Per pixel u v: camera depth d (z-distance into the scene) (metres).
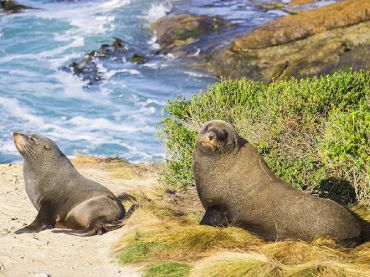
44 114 33.97
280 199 13.36
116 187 19.52
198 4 54.91
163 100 36.31
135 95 36.84
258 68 39.62
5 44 46.34
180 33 46.28
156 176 21.52
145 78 39.81
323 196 16.17
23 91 37.28
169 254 12.92
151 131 31.78
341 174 16.09
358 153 15.34
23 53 44.53
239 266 11.77
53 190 14.97
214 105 19.03
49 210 14.90
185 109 19.34
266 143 16.94
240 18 49.19
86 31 49.09
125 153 29.22
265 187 13.54
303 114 17.91
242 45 41.38
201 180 14.02
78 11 55.00
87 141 30.62
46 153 15.07
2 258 12.49
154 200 17.52
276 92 19.09
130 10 54.47
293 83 19.86
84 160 24.45
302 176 16.31
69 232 14.32
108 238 14.04
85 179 15.40
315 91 18.48
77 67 41.47
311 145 17.06
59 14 54.03
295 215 13.14
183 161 18.06
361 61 37.09
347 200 16.06
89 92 37.34
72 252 13.16
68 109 34.69
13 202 16.78
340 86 18.58
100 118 33.53
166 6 55.00
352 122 15.87
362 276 11.41
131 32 48.78
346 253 12.52
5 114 33.78
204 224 14.08
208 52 42.97
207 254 12.78
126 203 16.58
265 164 13.87
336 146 15.32
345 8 41.00
